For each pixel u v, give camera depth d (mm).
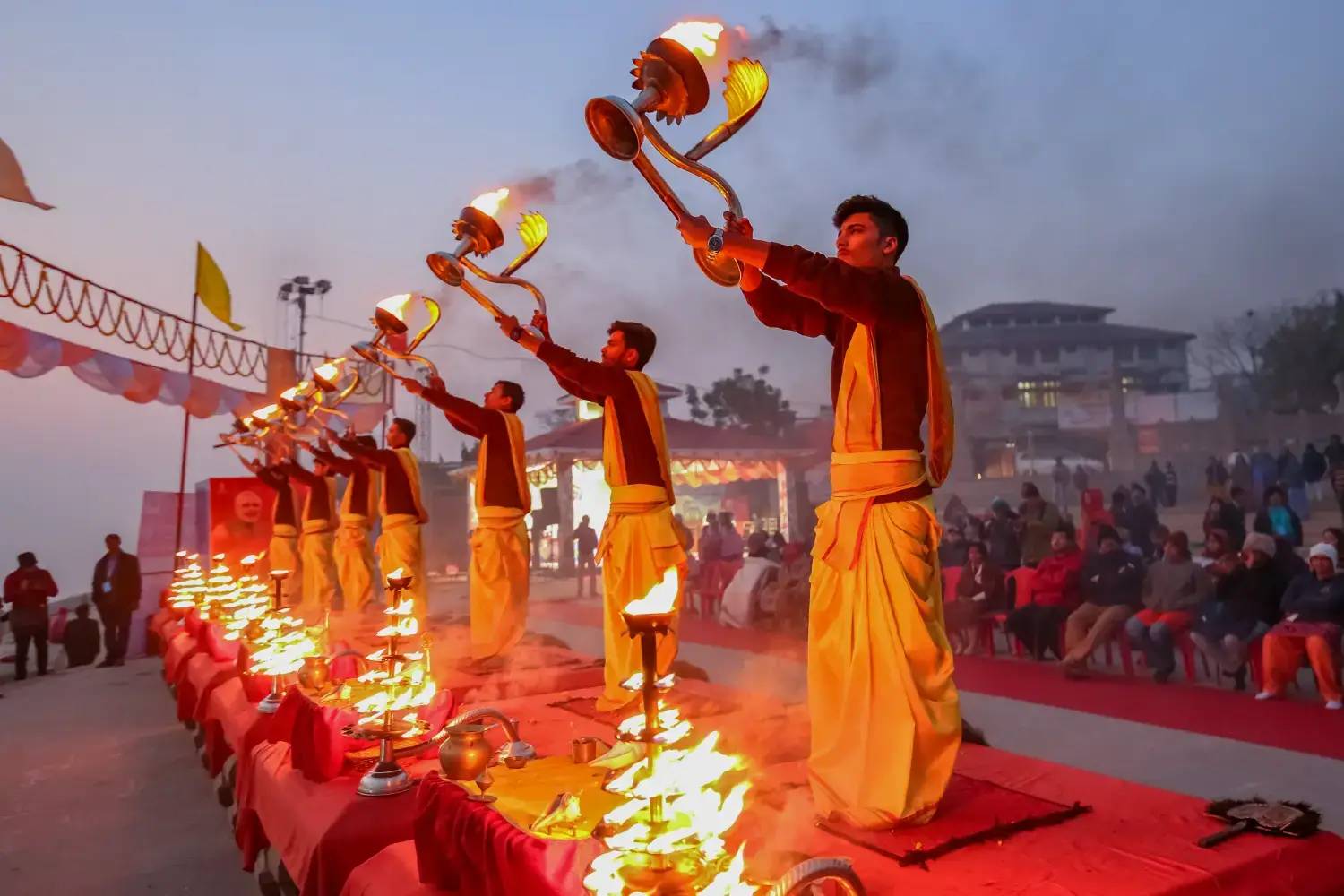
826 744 2691
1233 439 32844
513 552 5910
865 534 2660
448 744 2607
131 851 4887
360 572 8773
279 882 3695
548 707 4641
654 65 2400
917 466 2711
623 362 4730
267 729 4160
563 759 2971
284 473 10023
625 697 4371
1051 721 6484
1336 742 5578
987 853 2340
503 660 5820
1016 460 37781
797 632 11805
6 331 8688
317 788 3309
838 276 2512
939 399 2631
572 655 6094
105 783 6367
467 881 2344
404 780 3107
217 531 10906
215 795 5902
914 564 2629
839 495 2768
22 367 9109
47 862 4742
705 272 2889
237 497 11023
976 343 48844
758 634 12023
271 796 3682
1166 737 5859
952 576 10555
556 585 21625
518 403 6340
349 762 3375
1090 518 12922
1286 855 2311
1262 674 7188
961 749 3406
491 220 4203
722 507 28703
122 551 12961
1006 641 10398
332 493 10164
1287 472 20500
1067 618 8773
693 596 14969
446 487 26391
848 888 1727
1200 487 30438
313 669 4105
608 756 2830
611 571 4488
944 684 2629
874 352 2691
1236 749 5492
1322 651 6609
